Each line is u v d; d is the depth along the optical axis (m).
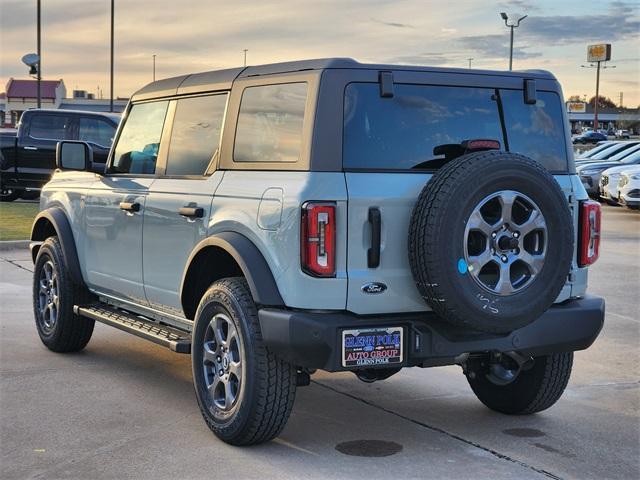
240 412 4.84
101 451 4.89
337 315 4.59
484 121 5.10
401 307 4.72
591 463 4.81
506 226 4.55
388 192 4.65
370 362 4.60
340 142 4.65
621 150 27.33
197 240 5.36
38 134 19.98
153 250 5.90
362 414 5.71
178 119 5.93
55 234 7.70
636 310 9.35
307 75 4.79
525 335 4.95
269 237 4.72
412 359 4.72
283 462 4.75
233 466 4.68
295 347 4.54
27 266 12.27
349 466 4.71
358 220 4.59
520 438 5.25
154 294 5.96
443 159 4.91
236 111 5.30
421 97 4.92
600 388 6.43
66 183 7.36
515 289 4.59
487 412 5.81
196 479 4.47
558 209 4.64
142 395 6.05
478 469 4.69
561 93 5.38
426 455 4.91
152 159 6.14
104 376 6.57
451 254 4.41
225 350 5.05
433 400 6.08
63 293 7.08
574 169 5.38
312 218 4.51
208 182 5.38
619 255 13.93
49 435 5.15
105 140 19.64
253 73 5.25
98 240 6.66
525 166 4.54
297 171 4.68
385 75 4.79
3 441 5.03
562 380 5.51
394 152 4.78
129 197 6.20
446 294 4.43
